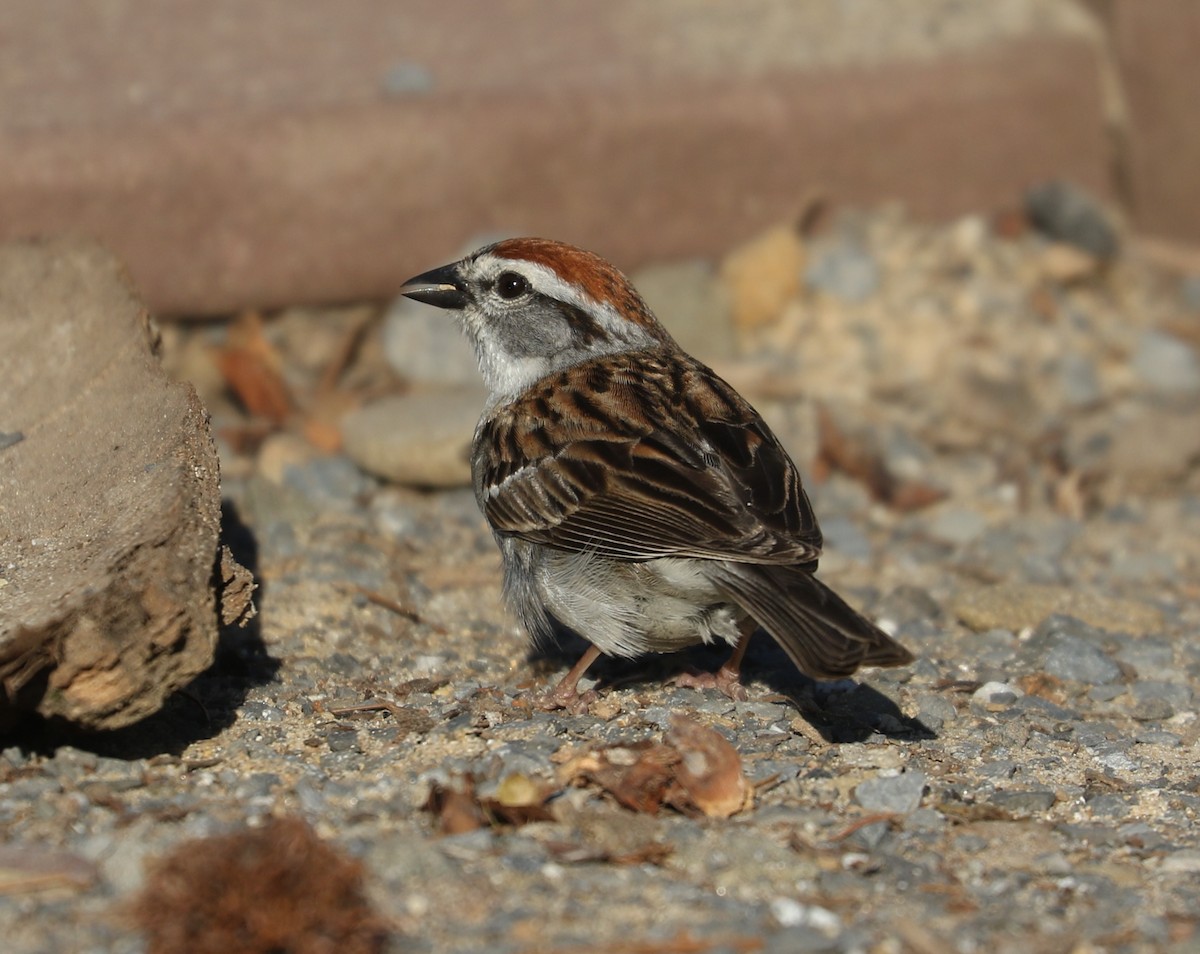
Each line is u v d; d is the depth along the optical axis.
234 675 10.42
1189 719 10.54
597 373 10.59
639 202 17.02
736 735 9.65
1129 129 18.48
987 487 15.06
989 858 8.30
